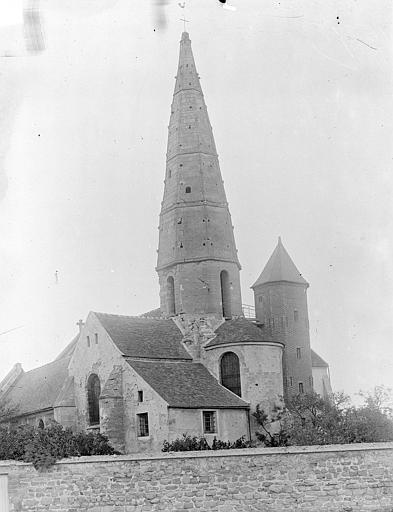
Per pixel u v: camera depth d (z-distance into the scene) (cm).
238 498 3011
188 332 6353
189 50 7044
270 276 6625
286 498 2988
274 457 3019
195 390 5644
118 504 3055
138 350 5900
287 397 6159
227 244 6806
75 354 6312
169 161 7075
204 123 7056
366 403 5144
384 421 4412
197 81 7106
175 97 7119
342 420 4503
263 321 6588
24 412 6625
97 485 3081
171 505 3030
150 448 5347
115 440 5553
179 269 6688
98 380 6031
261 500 2998
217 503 3011
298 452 3012
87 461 3100
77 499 3081
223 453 3039
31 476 3108
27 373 7412
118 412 5619
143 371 5628
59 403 6159
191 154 6944
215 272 6656
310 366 6512
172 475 3047
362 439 4219
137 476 3064
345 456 2995
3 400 6862
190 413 5338
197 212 6781
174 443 4653
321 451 3006
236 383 5988
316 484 2984
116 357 5825
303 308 6619
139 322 6331
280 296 6538
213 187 6900
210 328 6375
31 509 3086
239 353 5994
